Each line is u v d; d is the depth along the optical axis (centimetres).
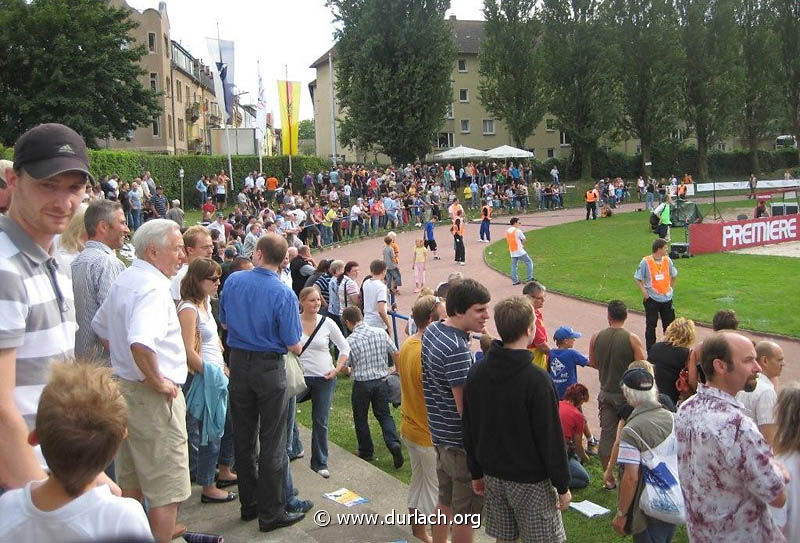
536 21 5391
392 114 5116
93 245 469
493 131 6688
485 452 427
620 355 739
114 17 4228
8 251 268
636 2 5444
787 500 391
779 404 404
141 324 402
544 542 416
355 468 727
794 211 3066
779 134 7500
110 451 230
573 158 5847
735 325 732
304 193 4341
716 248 2528
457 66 6569
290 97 4484
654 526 469
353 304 1150
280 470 536
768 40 5784
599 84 5428
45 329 280
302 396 742
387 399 791
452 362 478
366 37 5091
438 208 4062
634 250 2683
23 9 3956
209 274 559
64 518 227
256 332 521
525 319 415
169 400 419
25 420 272
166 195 3959
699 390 395
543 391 409
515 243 2102
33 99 3925
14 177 278
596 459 796
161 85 5731
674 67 5494
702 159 5956
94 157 3234
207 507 584
